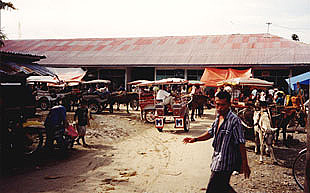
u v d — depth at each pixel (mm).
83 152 9102
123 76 30250
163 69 29266
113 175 6824
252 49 28594
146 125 15133
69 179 6465
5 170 7078
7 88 9320
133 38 37562
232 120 3992
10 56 9750
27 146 8281
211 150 9617
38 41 38750
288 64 24422
